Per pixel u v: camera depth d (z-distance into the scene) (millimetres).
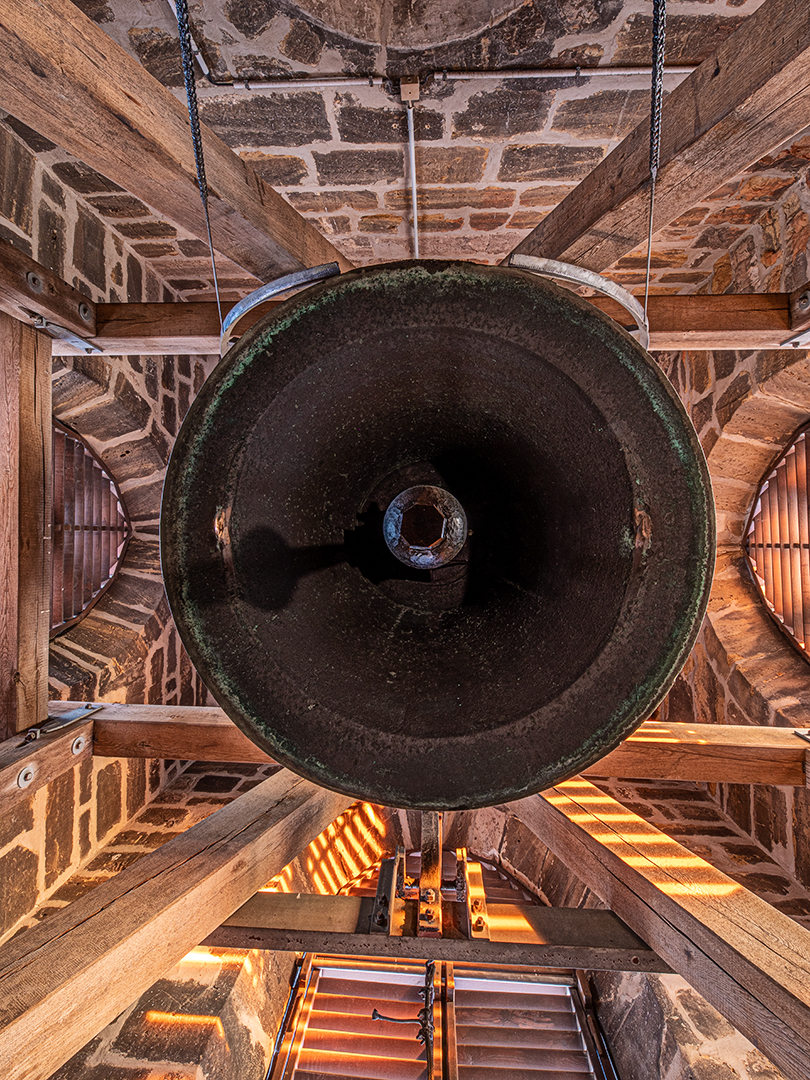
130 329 1605
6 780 1303
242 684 670
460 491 926
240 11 1520
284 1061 2213
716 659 2945
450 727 703
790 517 2826
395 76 1729
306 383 694
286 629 739
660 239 2648
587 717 645
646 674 625
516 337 633
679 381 3348
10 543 1468
